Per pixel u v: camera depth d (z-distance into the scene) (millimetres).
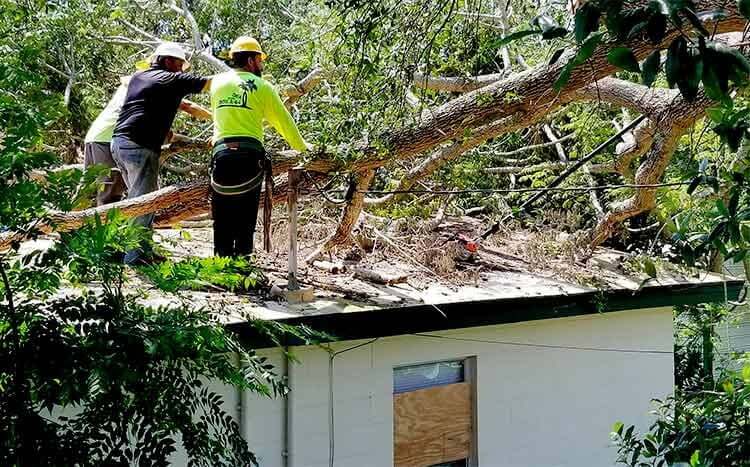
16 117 2770
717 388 3996
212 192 5012
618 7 1772
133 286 4129
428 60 4660
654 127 5660
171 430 2949
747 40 3646
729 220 2881
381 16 4305
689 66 1739
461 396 5711
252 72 5254
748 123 2609
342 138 5098
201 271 3234
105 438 2873
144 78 5441
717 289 6355
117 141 5414
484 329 5746
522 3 5996
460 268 6105
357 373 5195
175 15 10281
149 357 2852
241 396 4805
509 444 5852
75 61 9234
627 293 5922
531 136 8688
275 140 6348
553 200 7969
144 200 5129
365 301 5074
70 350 2748
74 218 4801
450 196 7160
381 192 5613
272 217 6566
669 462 3416
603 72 4730
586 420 6207
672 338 6625
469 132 5199
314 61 5805
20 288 2895
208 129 7184
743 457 2977
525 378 5938
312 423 5008
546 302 5574
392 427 5340
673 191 6695
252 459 3250
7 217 2809
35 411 2887
